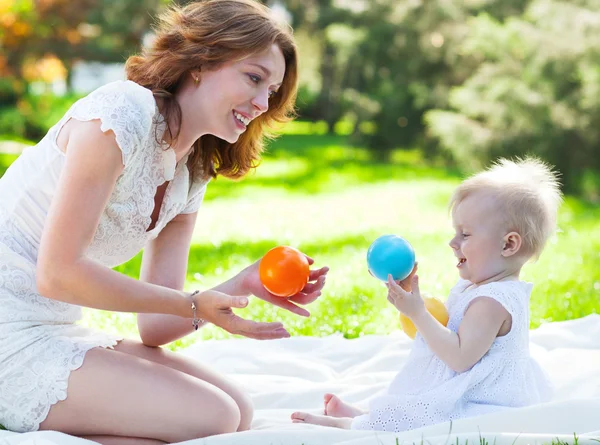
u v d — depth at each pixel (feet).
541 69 44.09
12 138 59.11
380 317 17.20
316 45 69.62
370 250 10.43
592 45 42.91
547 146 44.19
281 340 14.87
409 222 33.71
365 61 57.31
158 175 10.20
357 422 10.44
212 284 21.13
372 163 56.08
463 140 45.57
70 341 9.74
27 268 9.73
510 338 10.39
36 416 9.53
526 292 10.73
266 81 10.12
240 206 37.99
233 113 10.18
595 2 44.45
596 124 43.55
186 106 10.14
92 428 9.60
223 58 9.87
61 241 9.05
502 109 44.47
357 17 58.90
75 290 9.11
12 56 58.13
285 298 10.53
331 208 37.55
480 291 10.46
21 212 9.84
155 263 11.48
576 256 23.90
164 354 10.91
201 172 11.25
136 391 9.48
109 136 9.27
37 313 9.77
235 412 9.89
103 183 9.25
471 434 8.70
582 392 11.74
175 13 10.31
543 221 10.77
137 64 10.46
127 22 63.57
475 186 10.95
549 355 13.62
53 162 9.72
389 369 13.73
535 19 46.52
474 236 10.74
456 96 46.78
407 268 10.26
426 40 55.31
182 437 9.63
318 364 13.82
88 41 62.39
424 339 10.32
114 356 9.68
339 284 20.11
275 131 11.49
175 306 9.51
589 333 14.79
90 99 9.57
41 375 9.48
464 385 10.16
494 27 46.24
